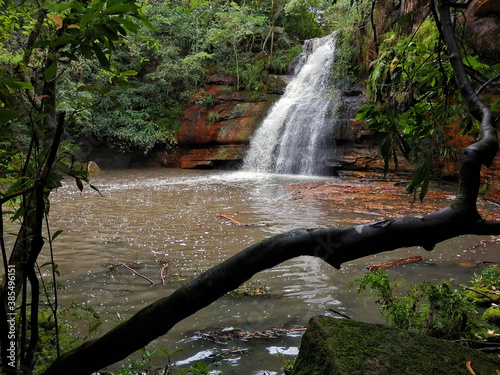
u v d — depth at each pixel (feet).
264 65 63.46
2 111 2.48
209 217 23.29
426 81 5.83
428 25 33.09
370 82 36.91
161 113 63.31
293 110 52.34
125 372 6.52
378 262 14.29
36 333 3.46
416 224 2.39
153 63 64.75
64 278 12.60
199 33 64.54
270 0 70.03
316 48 60.75
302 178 44.83
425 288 8.37
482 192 31.27
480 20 30.04
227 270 2.60
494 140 2.56
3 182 3.87
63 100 37.68
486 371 4.21
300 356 4.86
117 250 16.16
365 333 4.82
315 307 10.39
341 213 24.29
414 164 39.19
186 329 9.11
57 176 3.59
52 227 20.42
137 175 49.06
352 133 45.65
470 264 14.24
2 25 7.32
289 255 2.52
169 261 14.73
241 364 7.57
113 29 3.49
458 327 7.61
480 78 4.27
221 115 59.41
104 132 57.16
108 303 10.64
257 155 54.39
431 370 4.17
